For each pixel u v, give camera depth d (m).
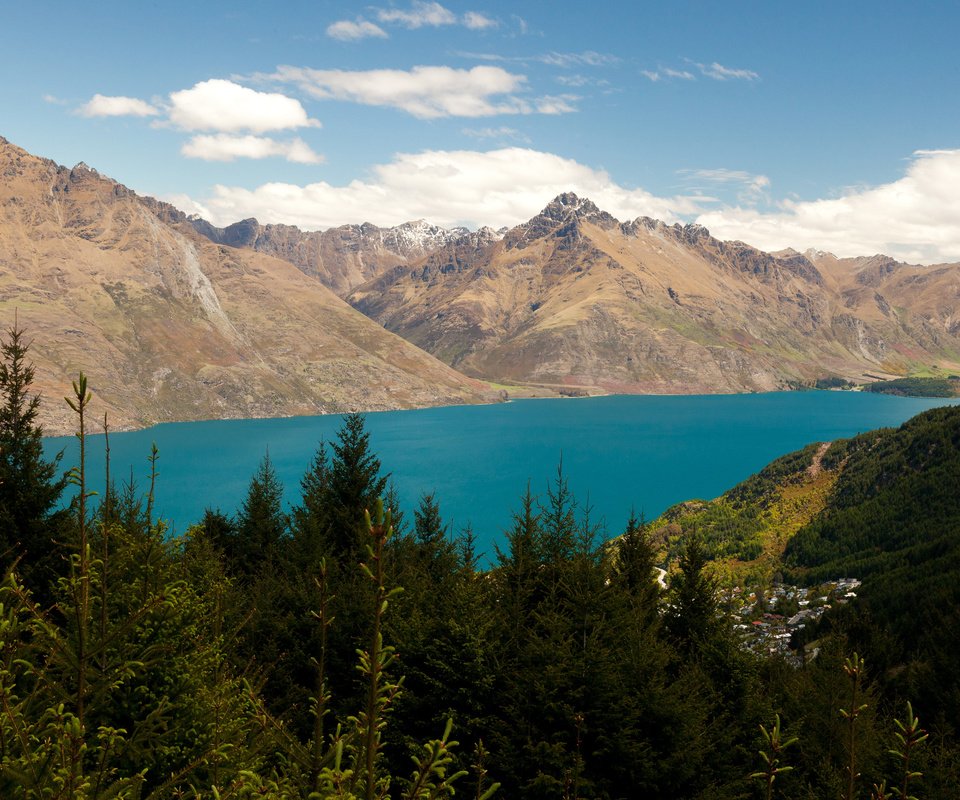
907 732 7.75
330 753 8.62
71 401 8.44
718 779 25.16
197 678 15.61
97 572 13.85
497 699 24.09
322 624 8.80
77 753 8.05
